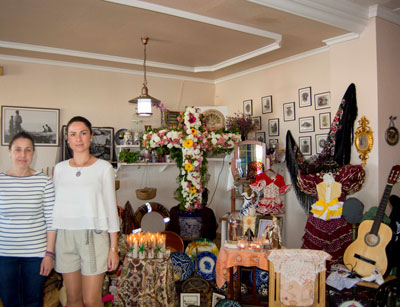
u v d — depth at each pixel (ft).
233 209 16.87
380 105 12.75
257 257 9.46
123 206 16.71
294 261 8.34
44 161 16.71
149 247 9.57
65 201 7.54
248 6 10.96
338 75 13.93
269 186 13.20
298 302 8.26
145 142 14.33
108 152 18.22
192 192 13.98
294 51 16.14
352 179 12.14
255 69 18.84
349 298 9.22
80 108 17.66
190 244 12.52
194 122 13.88
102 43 14.89
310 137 16.16
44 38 14.20
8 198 7.53
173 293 9.87
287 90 17.22
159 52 16.33
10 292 7.59
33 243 7.64
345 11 12.30
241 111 19.94
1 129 15.88
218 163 19.74
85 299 7.59
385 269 9.87
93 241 7.55
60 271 7.59
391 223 10.97
